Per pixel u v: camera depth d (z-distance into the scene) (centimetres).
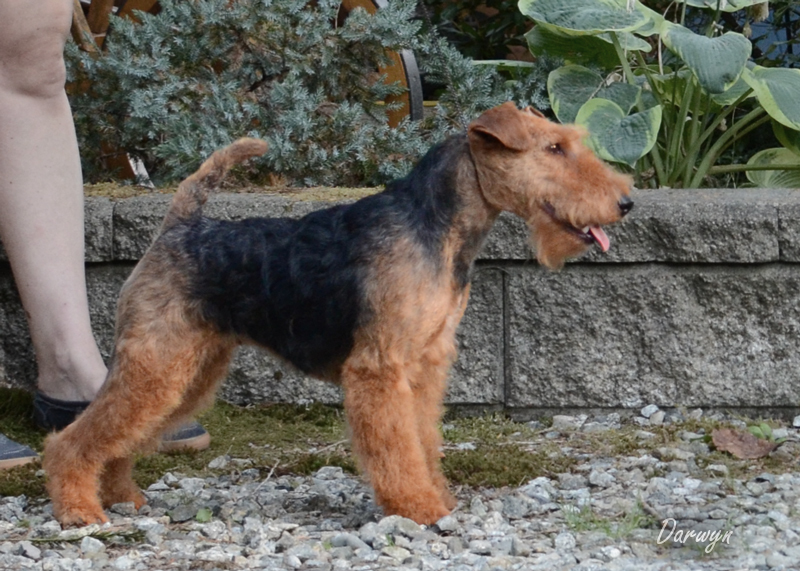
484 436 480
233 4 608
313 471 435
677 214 487
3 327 516
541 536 339
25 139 432
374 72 656
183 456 453
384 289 335
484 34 873
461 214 351
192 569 308
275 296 354
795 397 496
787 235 484
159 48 591
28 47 419
